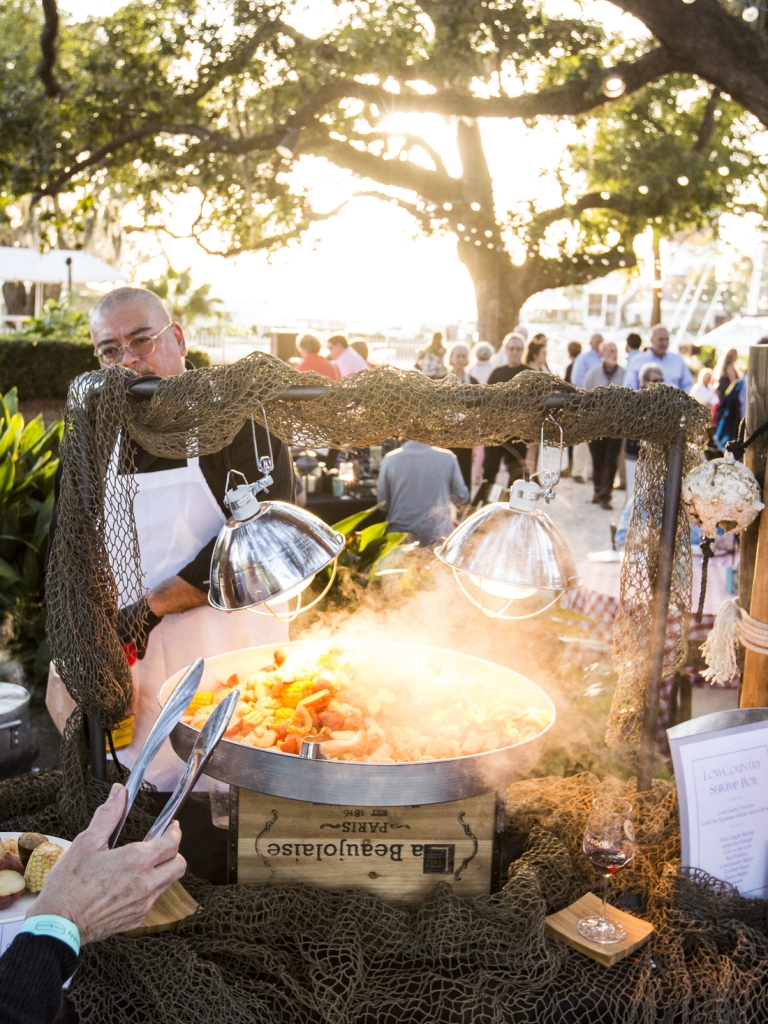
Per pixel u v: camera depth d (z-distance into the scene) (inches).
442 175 606.2
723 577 159.3
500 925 61.2
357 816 66.1
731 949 65.4
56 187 476.7
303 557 59.3
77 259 716.0
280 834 66.2
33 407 594.2
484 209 586.6
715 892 66.4
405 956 61.8
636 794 76.0
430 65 418.0
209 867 71.1
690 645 120.6
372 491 252.5
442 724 70.7
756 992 60.7
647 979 59.4
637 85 392.8
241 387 64.0
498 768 62.9
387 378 65.7
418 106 424.8
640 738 78.2
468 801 66.0
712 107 515.8
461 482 214.4
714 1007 58.5
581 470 455.8
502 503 63.9
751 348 75.0
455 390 66.6
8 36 507.5
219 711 59.2
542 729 68.9
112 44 466.9
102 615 68.8
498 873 67.1
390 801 60.7
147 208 564.4
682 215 609.6
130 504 69.5
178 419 65.7
